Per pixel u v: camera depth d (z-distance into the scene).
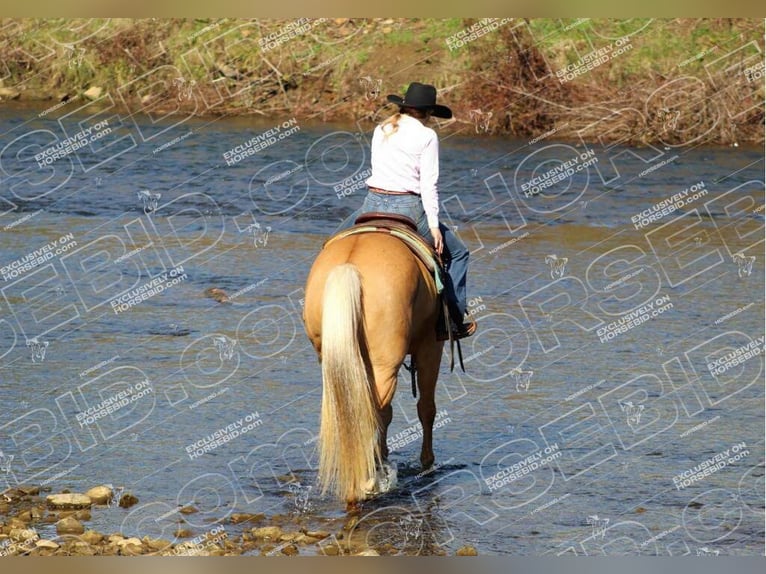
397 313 7.89
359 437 7.68
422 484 8.95
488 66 27.84
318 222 18.98
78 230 18.16
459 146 25.27
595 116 26.64
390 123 8.84
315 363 12.10
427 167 8.72
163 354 12.27
